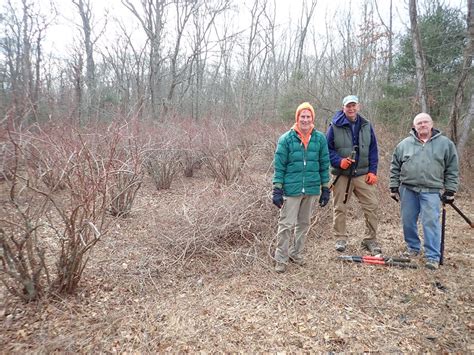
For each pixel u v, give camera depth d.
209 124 8.59
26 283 2.75
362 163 3.81
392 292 3.14
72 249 2.86
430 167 3.47
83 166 2.94
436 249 3.52
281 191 3.37
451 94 9.48
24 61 11.05
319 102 10.15
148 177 7.69
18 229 3.00
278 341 2.51
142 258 3.75
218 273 3.55
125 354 2.37
